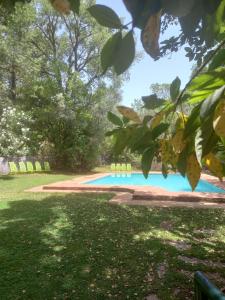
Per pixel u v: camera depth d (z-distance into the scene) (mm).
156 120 904
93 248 5406
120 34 645
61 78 21047
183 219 7469
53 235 6082
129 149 967
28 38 19562
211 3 595
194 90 835
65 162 21234
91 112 20797
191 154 847
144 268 4617
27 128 17797
